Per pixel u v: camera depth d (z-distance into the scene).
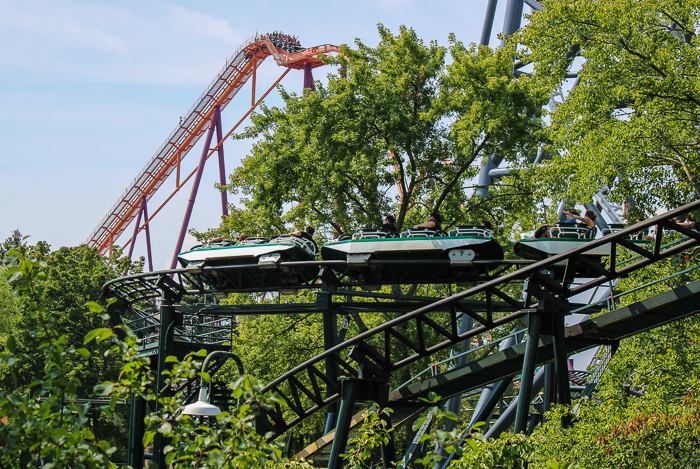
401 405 21.81
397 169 33.00
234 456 6.53
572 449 13.40
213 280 26.09
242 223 36.78
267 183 31.58
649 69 19.02
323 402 18.73
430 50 31.73
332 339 23.66
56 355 5.75
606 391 17.73
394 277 24.42
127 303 28.09
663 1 18.73
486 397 32.62
